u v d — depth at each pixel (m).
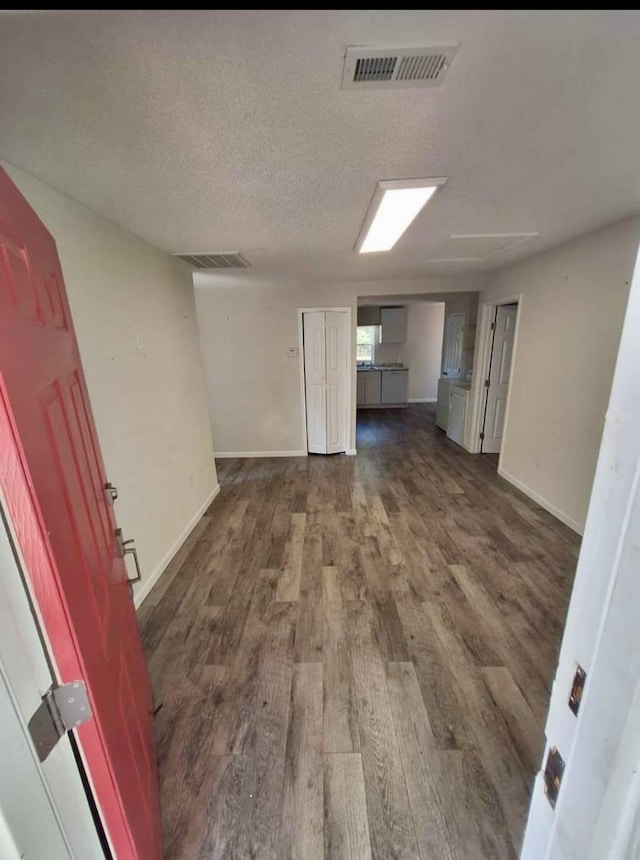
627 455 0.40
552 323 3.11
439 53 0.92
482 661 1.74
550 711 0.56
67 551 0.69
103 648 0.81
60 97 1.04
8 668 0.50
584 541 0.47
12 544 0.54
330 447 5.02
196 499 3.28
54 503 0.67
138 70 0.95
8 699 0.49
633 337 0.39
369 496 3.70
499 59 0.94
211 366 4.79
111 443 1.98
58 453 0.77
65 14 0.77
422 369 8.93
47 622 0.59
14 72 0.93
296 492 3.85
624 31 0.86
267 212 2.01
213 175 1.55
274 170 1.53
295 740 1.41
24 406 0.62
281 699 1.58
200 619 2.07
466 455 4.93
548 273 3.14
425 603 2.14
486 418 4.91
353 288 4.55
